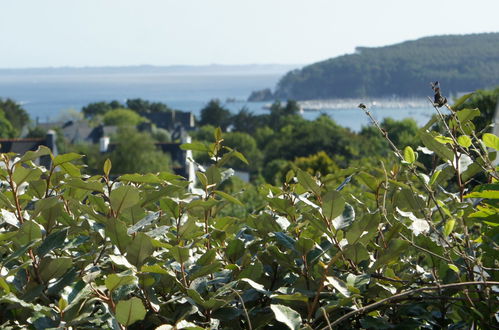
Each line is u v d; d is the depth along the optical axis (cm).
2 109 9488
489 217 153
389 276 165
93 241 172
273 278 171
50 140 3294
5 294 142
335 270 169
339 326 156
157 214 160
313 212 167
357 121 15562
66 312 139
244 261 170
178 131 10575
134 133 4606
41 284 150
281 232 168
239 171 6762
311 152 5684
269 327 160
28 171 166
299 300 150
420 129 185
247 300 156
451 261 150
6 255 172
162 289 160
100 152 4794
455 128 181
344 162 4884
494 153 184
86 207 163
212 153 210
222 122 10550
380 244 183
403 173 200
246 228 200
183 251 153
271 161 6462
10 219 161
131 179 174
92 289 143
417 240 168
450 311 168
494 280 156
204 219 202
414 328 150
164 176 202
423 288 142
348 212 164
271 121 10431
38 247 151
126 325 131
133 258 150
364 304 162
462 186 176
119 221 148
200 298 145
